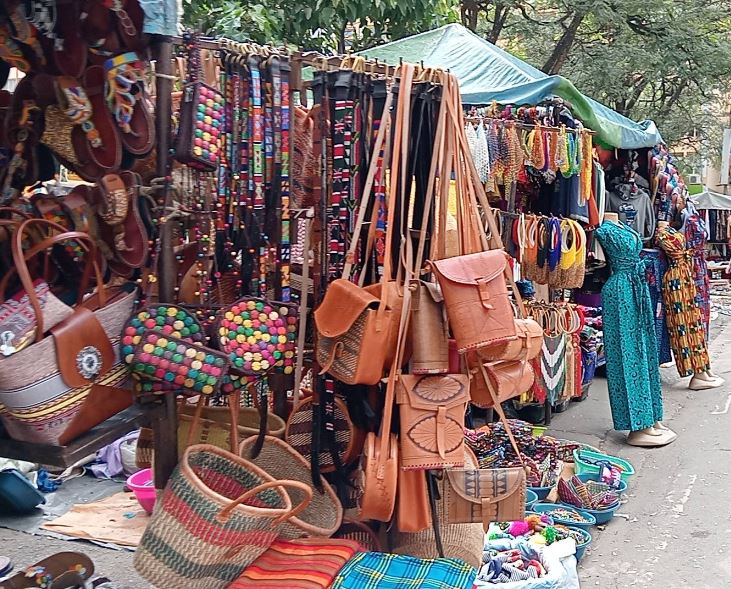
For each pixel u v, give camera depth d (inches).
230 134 87.9
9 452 71.9
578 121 195.6
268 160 89.0
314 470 94.7
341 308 86.7
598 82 489.1
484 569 113.1
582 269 192.9
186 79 82.4
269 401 107.6
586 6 441.7
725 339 390.6
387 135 92.9
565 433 216.4
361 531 100.0
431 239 98.3
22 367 66.1
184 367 77.2
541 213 208.1
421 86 95.0
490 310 87.7
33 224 79.7
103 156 81.1
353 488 100.1
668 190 255.9
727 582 131.3
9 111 84.6
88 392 72.0
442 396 90.0
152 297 86.1
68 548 134.0
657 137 258.2
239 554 80.8
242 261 90.2
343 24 237.1
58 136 83.8
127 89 78.7
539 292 225.3
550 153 179.0
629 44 494.9
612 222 217.0
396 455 88.7
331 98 90.9
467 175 97.8
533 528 136.3
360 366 85.4
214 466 88.1
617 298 199.6
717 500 167.3
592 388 270.2
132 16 76.9
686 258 255.0
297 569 83.9
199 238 87.1
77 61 78.7
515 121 176.9
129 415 79.7
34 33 79.2
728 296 591.5
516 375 100.9
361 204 89.5
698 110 681.0
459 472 96.6
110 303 75.6
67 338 69.1
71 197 81.0
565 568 119.4
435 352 89.9
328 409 94.6
